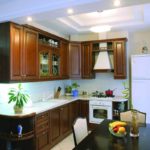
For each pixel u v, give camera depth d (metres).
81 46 5.51
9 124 3.30
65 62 5.18
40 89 4.59
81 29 5.24
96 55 5.55
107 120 3.18
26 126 3.28
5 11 3.16
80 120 2.84
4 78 3.25
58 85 5.41
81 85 5.89
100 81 5.65
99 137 2.38
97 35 5.59
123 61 5.02
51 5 2.81
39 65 3.96
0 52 3.29
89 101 5.05
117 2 2.55
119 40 5.05
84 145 2.13
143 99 4.64
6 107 3.63
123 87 5.34
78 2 2.63
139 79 4.67
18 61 3.37
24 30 3.52
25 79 3.53
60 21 4.30
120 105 4.80
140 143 2.18
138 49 5.29
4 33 3.25
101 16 4.51
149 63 4.58
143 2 2.56
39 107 3.76
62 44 5.02
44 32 4.09
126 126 2.81
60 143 4.24
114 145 2.12
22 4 3.02
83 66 5.48
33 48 3.76
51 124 3.91
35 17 3.11
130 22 4.64
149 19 4.11
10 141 3.29
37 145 3.41
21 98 3.29
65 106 4.55
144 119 3.15
